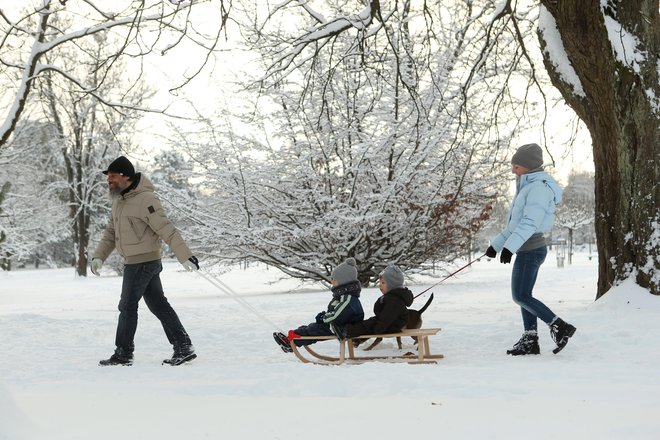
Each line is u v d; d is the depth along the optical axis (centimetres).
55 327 2086
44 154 9119
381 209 4003
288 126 4088
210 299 3678
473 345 1516
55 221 8212
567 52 2039
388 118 4019
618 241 2022
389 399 880
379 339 1509
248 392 969
